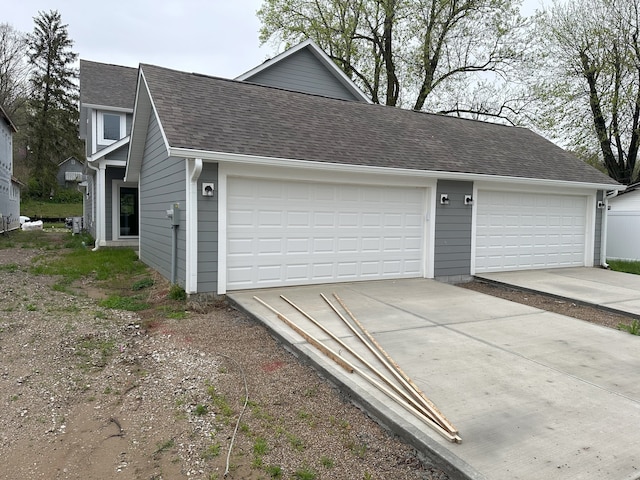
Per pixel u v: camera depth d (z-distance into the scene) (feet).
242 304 22.04
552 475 8.55
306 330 17.84
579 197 38.60
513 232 35.22
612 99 59.26
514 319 20.75
